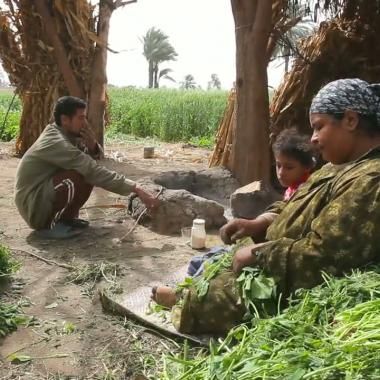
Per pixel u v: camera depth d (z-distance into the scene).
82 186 4.95
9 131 13.02
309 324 2.05
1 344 3.05
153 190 5.55
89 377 2.73
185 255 4.62
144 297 3.52
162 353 2.83
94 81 9.47
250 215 5.75
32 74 9.66
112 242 4.95
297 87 7.41
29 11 9.36
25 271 4.17
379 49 7.13
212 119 15.48
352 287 2.14
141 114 16.25
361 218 2.26
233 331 2.27
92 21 9.45
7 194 6.95
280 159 3.39
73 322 3.32
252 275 2.55
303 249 2.39
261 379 1.78
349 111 2.35
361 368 1.68
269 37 6.91
